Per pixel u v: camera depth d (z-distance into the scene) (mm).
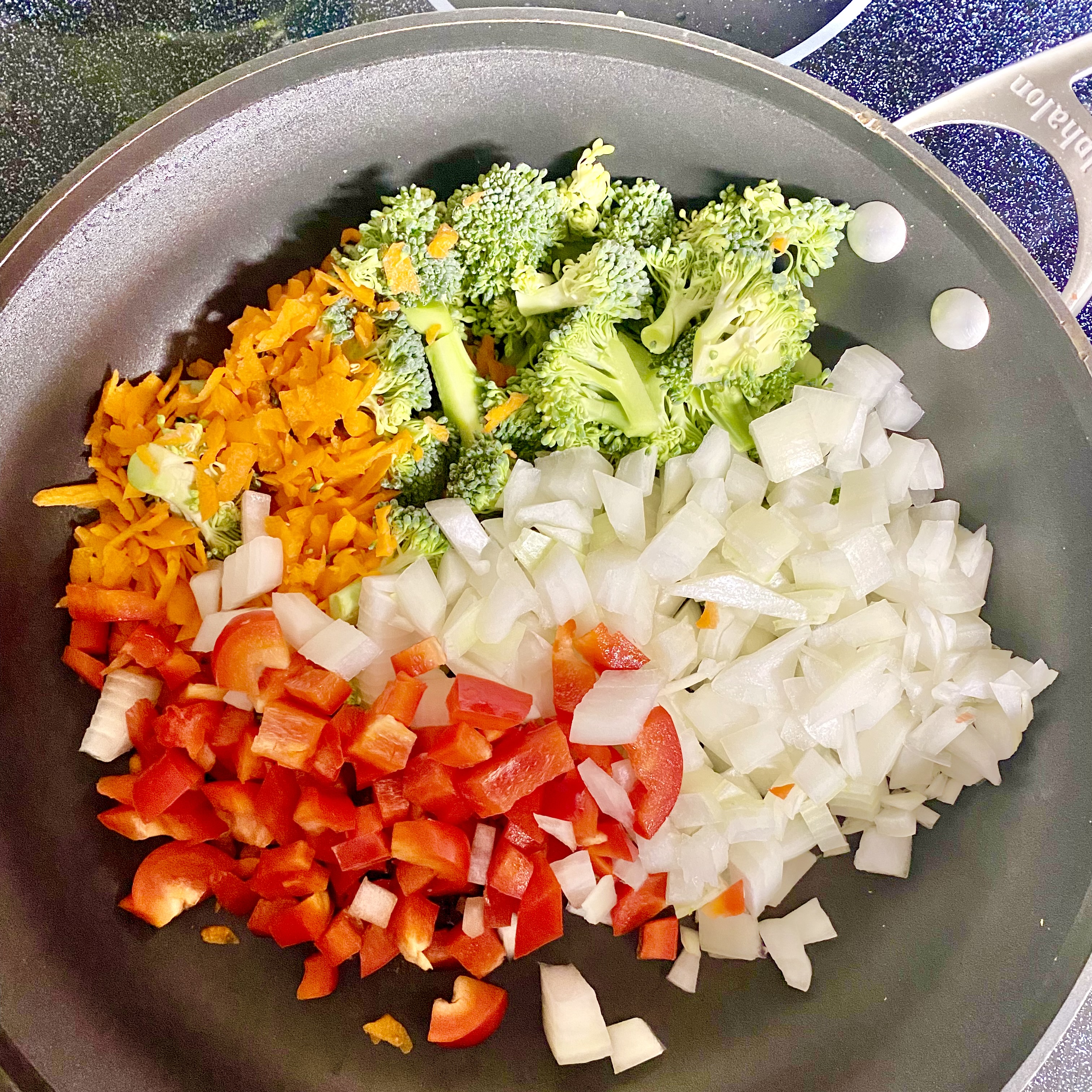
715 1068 288
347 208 280
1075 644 283
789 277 286
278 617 269
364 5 293
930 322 282
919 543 292
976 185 301
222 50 292
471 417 286
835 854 301
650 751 271
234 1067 274
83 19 286
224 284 281
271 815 268
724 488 287
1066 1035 300
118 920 275
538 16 251
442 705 275
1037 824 284
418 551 278
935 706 295
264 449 276
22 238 249
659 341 288
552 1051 284
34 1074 254
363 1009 285
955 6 292
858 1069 285
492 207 269
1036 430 280
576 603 279
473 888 280
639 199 279
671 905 289
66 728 279
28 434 262
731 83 259
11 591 267
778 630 289
